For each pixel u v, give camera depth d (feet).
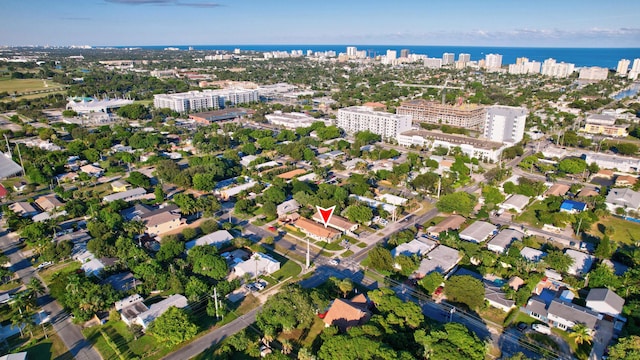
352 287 542.57
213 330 480.64
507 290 534.78
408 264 581.53
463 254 624.59
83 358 437.17
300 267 613.52
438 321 491.72
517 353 413.39
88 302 490.08
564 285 564.71
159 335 440.04
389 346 402.31
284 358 402.31
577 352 447.83
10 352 443.32
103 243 614.34
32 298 510.17
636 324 483.10
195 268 579.07
